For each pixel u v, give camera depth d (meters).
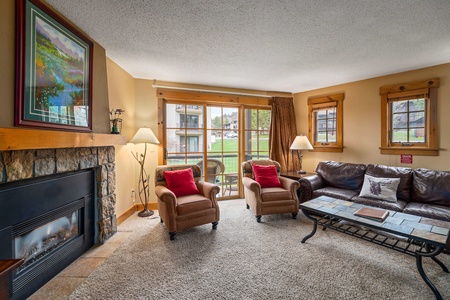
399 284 1.71
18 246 1.58
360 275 1.83
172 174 3.01
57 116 1.77
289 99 4.63
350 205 2.44
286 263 2.01
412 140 3.27
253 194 3.15
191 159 4.04
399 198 2.83
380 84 3.55
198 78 3.66
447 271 1.85
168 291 1.64
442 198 2.54
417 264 1.66
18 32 1.44
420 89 3.14
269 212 3.06
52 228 1.89
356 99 3.83
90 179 2.30
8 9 1.40
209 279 1.78
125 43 2.39
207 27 2.06
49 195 1.76
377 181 2.89
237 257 2.12
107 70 2.75
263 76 3.56
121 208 3.13
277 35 2.22
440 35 2.22
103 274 1.85
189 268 1.94
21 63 1.46
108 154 2.53
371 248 2.29
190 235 2.63
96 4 1.72
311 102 4.45
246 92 4.35
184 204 2.60
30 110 1.53
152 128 3.69
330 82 3.92
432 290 1.56
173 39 2.30
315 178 3.49
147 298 1.57
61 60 1.81
